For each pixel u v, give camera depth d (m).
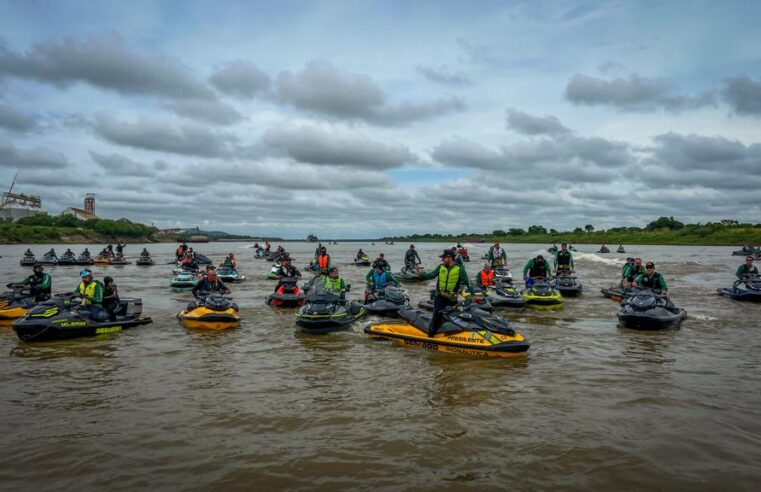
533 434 6.34
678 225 135.62
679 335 12.55
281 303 17.34
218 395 7.84
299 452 5.82
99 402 7.50
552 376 8.92
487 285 18.67
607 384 8.41
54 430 6.44
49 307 11.92
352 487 5.04
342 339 12.13
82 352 10.63
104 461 5.59
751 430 6.48
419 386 8.34
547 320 14.85
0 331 12.87
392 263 49.41
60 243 142.62
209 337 12.27
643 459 5.65
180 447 5.95
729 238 110.56
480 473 5.32
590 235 151.88
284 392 8.00
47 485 5.08
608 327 13.72
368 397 7.77
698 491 4.97
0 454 5.76
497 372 9.18
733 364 9.70
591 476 5.26
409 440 6.15
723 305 17.95
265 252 56.88
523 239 172.75
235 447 5.95
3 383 8.41
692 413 7.07
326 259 24.05
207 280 14.73
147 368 9.40
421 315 12.07
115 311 13.80
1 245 127.06
